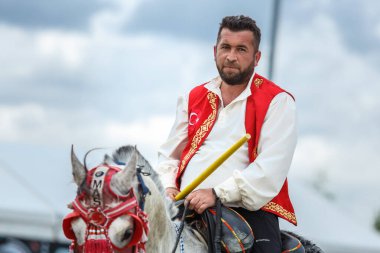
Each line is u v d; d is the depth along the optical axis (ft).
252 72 28.07
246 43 27.53
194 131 28.43
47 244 52.85
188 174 27.81
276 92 27.94
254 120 27.61
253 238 26.55
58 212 53.36
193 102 29.04
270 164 26.84
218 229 26.08
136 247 23.15
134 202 22.98
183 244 25.88
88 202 22.77
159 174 28.37
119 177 22.84
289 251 27.73
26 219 52.54
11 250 52.11
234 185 26.55
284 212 27.73
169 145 29.40
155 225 24.63
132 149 24.95
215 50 28.32
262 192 26.71
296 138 27.73
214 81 28.73
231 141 27.58
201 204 26.27
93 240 22.50
